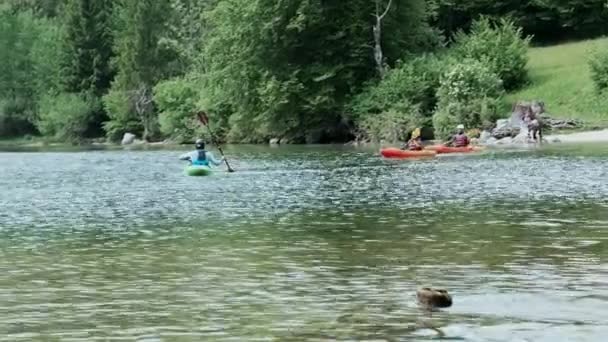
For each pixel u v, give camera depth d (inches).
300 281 486.3
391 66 2440.9
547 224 677.9
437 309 412.5
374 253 570.3
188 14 3329.2
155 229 712.4
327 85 2348.7
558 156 1391.5
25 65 3880.4
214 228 708.0
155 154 2053.4
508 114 2095.2
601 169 1143.6
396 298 438.3
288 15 2356.1
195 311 421.4
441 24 2893.7
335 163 1453.0
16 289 481.1
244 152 1923.0
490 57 2289.6
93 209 876.6
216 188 1073.5
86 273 524.7
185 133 2849.4
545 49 2596.0
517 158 1385.3
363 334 370.9
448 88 2128.4
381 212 786.8
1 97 3875.5
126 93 3277.6
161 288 476.4
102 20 3577.8
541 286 456.1
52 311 427.8
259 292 460.4
